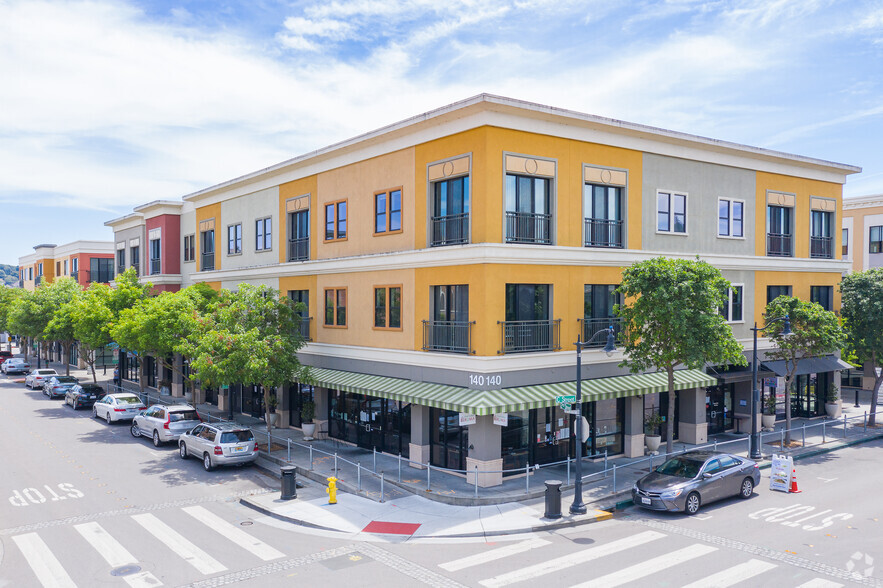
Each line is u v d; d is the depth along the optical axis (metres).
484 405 17.97
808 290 29.64
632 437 22.75
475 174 19.72
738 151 26.09
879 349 28.47
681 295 19.33
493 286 19.34
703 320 19.22
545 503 16.56
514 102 19.41
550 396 19.41
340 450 24.45
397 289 22.95
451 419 21.00
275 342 23.55
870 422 29.02
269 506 17.70
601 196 22.45
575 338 21.44
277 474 21.64
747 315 27.05
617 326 22.38
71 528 16.08
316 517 16.70
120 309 34.72
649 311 19.89
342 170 25.72
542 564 13.43
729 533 15.27
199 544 14.89
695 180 25.12
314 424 26.52
